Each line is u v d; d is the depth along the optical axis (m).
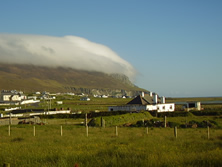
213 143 21.11
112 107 88.19
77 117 76.88
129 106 85.19
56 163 13.55
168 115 71.38
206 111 72.94
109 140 25.14
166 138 26.80
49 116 78.31
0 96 179.88
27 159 15.10
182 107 96.31
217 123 49.88
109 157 14.27
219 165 12.23
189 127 46.81
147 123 51.81
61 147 20.19
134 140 24.73
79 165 12.84
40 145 22.23
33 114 91.88
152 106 83.81
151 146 19.55
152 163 12.41
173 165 12.09
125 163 12.54
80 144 21.94
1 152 17.81
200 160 12.98
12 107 129.00
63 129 42.25
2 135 33.16
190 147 18.83
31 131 38.19
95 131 37.91
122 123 57.94
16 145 22.17
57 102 160.50
